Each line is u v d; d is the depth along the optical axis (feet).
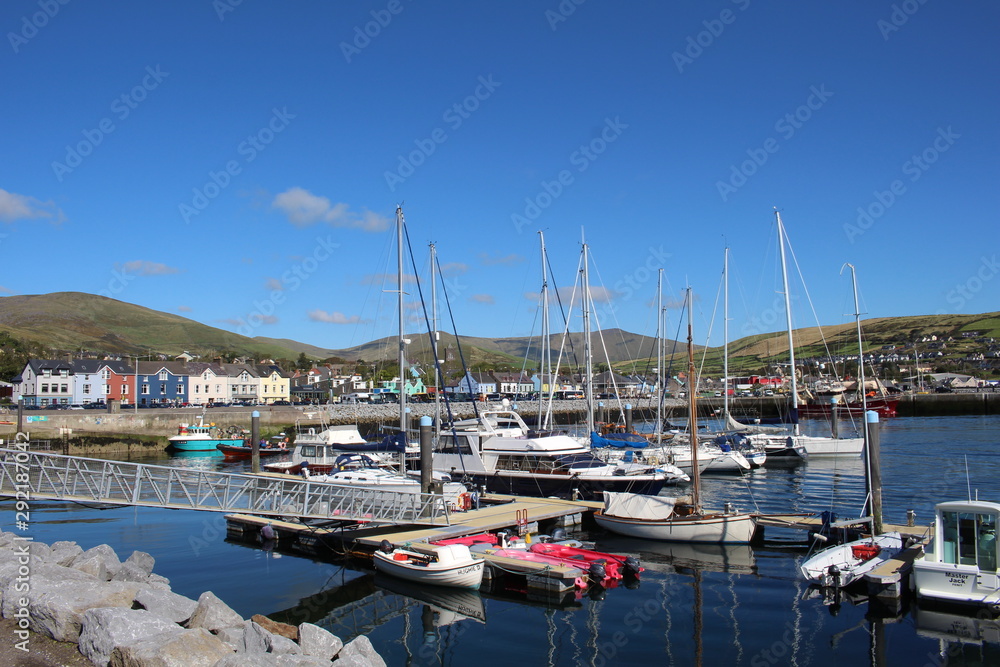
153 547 88.69
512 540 79.00
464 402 339.16
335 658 43.70
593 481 111.14
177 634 36.22
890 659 50.06
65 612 39.78
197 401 362.12
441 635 56.34
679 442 169.07
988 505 58.65
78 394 321.52
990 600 56.44
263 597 66.80
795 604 62.28
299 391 442.91
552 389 167.32
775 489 127.54
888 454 169.48
